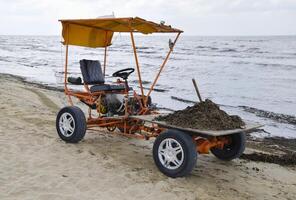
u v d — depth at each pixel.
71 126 7.41
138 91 20.31
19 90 16.19
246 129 6.01
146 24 7.03
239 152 6.82
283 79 27.02
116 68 33.78
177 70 32.78
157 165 5.98
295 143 11.01
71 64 37.97
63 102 13.69
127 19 6.57
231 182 6.04
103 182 5.49
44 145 7.15
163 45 112.56
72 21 7.23
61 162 6.26
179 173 5.71
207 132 5.50
